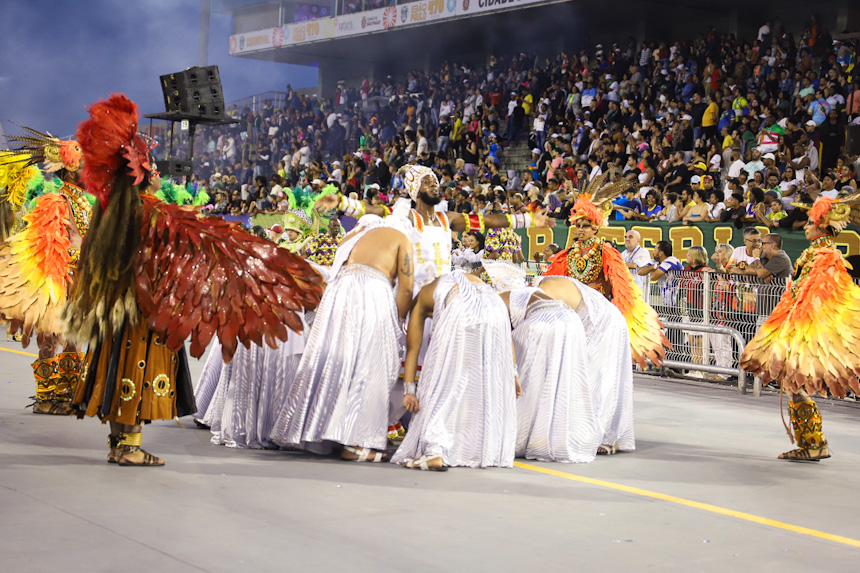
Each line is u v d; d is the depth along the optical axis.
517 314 5.77
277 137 27.03
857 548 3.87
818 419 5.76
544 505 4.38
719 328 9.18
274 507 4.10
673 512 4.35
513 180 17.95
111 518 3.79
